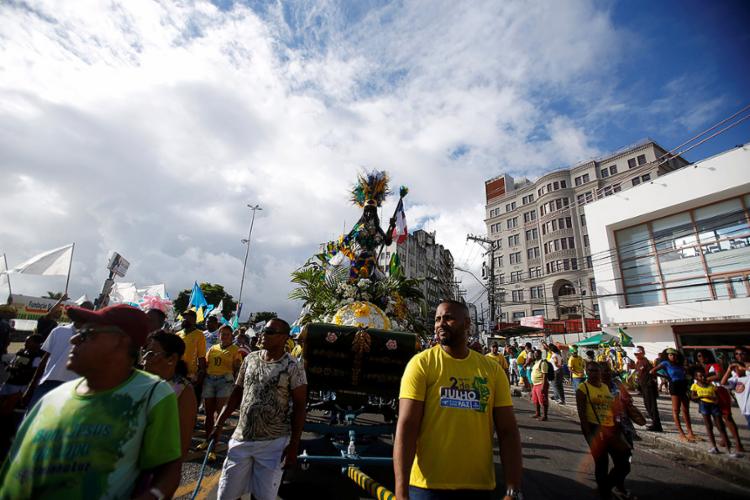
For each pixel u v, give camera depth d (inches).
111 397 63.5
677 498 188.5
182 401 100.6
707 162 610.9
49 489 56.9
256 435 117.7
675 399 312.3
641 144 1759.4
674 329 642.8
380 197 297.7
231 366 241.3
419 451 80.6
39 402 65.2
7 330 214.5
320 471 191.9
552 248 1868.8
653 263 693.3
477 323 1670.8
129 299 471.5
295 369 127.0
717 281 605.6
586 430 182.9
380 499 131.4
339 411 197.0
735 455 250.5
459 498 74.9
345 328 173.6
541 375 401.4
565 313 1742.1
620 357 660.1
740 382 261.7
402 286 260.1
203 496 156.8
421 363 87.0
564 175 1929.1
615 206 736.3
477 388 83.4
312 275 254.5
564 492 188.4
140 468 63.3
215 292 1652.3
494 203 2282.2
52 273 256.4
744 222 587.5
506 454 79.4
